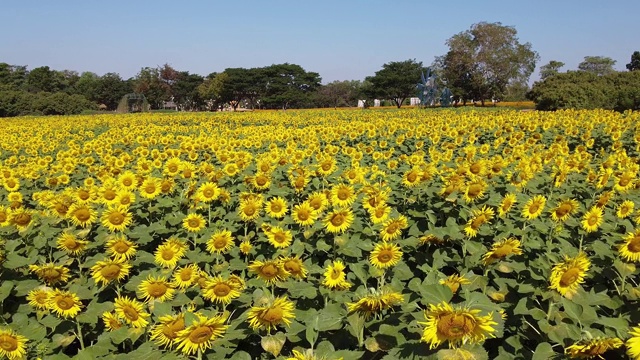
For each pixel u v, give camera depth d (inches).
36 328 157.6
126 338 150.1
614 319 125.3
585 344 110.4
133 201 261.9
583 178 345.4
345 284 162.1
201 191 272.2
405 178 293.4
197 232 236.5
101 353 144.6
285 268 163.9
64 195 301.6
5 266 192.7
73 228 234.5
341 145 668.7
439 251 204.2
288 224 243.6
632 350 100.3
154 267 202.7
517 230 207.8
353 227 221.3
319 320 140.2
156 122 1446.9
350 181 325.1
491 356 159.3
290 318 143.3
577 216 253.4
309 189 335.9
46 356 148.0
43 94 2898.6
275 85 4532.5
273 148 575.8
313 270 182.1
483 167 321.4
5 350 137.9
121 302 152.1
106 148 658.8
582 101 1481.3
